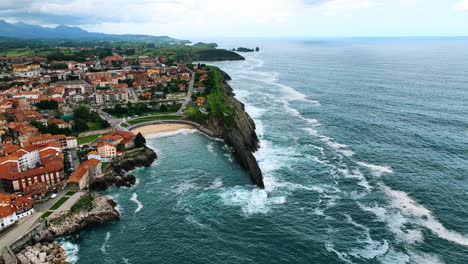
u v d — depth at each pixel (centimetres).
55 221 9756
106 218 10231
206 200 11206
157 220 10181
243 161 14025
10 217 9375
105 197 11175
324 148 15112
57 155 13475
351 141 15888
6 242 8731
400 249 8588
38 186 11275
